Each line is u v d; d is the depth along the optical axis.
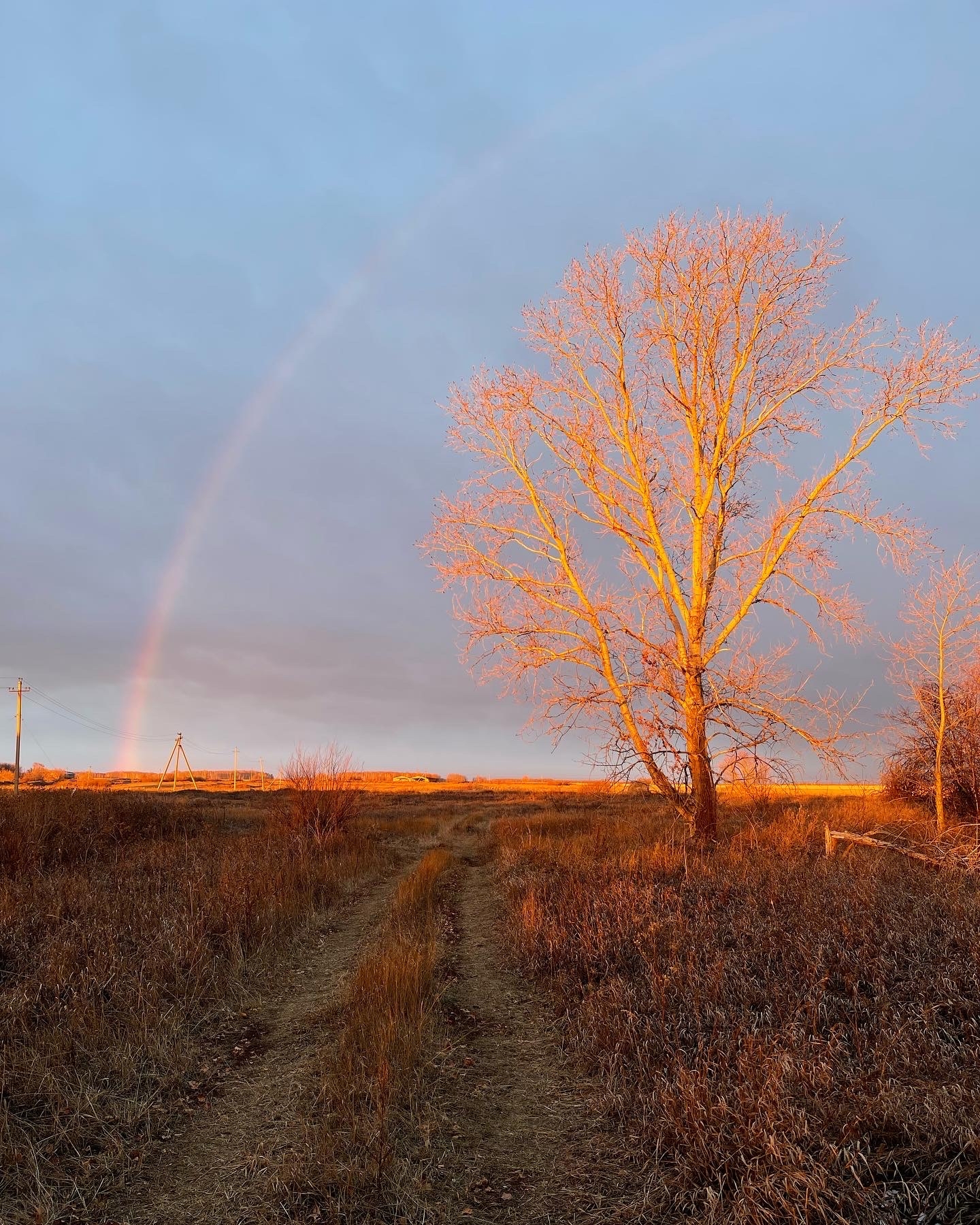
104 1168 4.62
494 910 12.91
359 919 12.31
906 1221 3.67
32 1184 4.39
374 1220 4.08
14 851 14.25
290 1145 4.86
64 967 7.30
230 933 9.23
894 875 11.44
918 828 17.67
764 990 6.62
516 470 18.67
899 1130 4.35
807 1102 4.63
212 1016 7.31
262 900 10.94
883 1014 5.76
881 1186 3.89
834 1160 4.01
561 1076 6.07
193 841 18.83
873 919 8.39
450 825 31.98
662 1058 5.70
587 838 19.47
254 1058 6.48
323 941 10.69
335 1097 5.29
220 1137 5.11
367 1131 4.82
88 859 15.67
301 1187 4.35
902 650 21.52
